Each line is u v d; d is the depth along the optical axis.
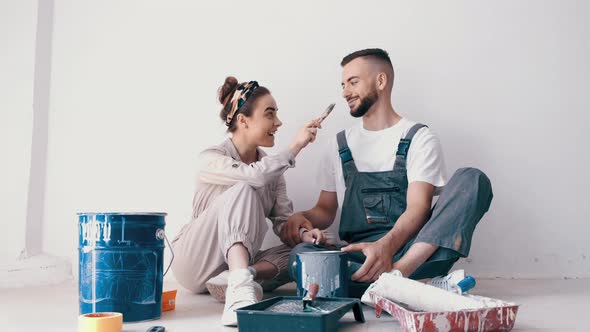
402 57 2.91
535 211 2.84
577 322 1.60
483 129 2.88
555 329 1.50
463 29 2.91
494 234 2.85
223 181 2.15
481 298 1.60
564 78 2.87
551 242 2.83
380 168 2.28
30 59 2.89
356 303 1.62
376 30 2.93
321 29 2.95
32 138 2.87
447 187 2.00
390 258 1.91
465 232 1.93
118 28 3.01
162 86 2.98
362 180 2.28
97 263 1.65
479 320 1.40
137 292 1.67
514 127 2.87
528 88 2.88
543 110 2.87
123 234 1.65
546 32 2.89
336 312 1.45
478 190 1.96
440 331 1.36
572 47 2.88
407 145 2.22
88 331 1.43
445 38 2.91
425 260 1.94
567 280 2.71
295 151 2.22
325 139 2.91
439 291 1.58
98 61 3.00
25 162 2.85
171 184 2.94
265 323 1.39
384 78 2.36
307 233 2.20
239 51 2.98
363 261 2.13
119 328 1.47
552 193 2.84
